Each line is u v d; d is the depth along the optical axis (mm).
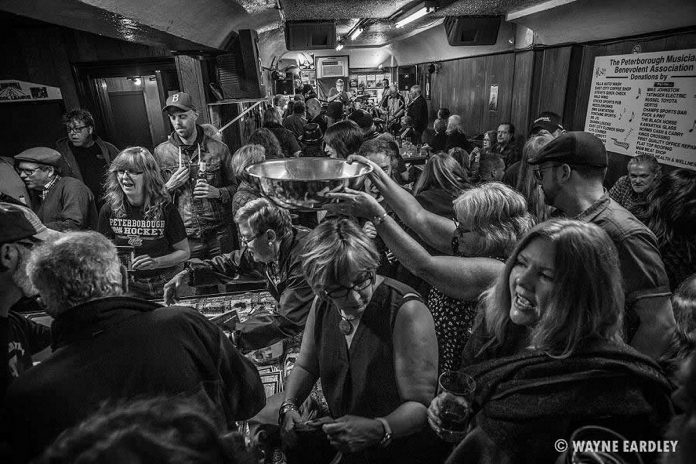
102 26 2170
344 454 1237
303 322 1678
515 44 6035
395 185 1664
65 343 973
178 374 998
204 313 1974
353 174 1306
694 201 2023
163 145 3312
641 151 3926
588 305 850
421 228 1637
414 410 1173
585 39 4625
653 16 3521
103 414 918
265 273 2033
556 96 5238
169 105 3037
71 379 911
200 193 2982
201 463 1032
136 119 5512
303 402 1481
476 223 1408
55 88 4426
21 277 1115
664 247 2152
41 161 2639
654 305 1412
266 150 3500
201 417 1036
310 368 1430
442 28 7871
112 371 935
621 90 4152
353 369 1245
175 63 4633
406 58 12430
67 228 2596
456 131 6055
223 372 1177
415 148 7172
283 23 6566
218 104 4344
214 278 2117
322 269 1129
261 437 1430
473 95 7883
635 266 1426
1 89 4246
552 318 874
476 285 1276
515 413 843
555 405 809
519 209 1427
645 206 2895
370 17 6250
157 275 2457
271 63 10797
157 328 1010
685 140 3400
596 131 4609
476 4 4863
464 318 1432
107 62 4488
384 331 1208
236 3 3660
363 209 1166
